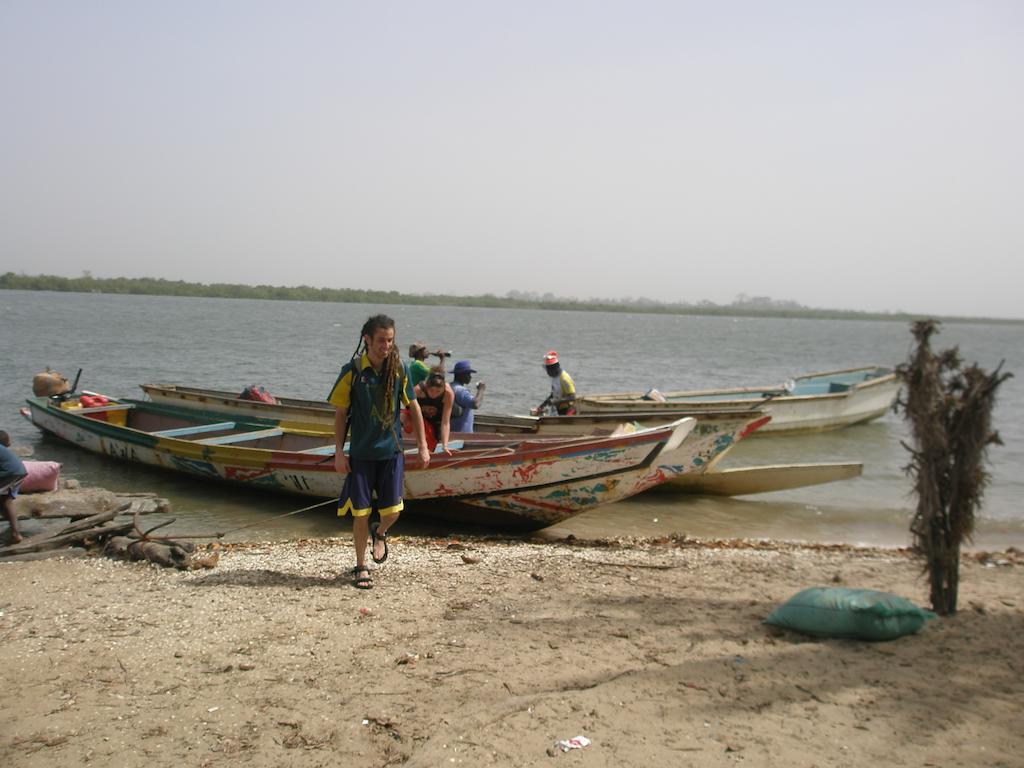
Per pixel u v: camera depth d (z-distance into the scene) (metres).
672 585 6.54
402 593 6.09
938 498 5.43
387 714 4.07
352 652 4.89
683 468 10.63
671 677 4.46
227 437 12.16
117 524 7.40
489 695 4.27
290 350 40.91
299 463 10.31
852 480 13.41
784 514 11.08
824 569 7.35
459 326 88.81
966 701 4.18
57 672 4.59
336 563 7.03
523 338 64.81
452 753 3.64
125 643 5.02
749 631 5.28
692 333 96.38
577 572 6.95
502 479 9.46
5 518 7.26
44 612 5.58
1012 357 65.56
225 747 3.77
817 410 18.45
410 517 10.52
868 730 3.86
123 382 26.22
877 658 4.77
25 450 10.79
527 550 8.29
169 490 11.52
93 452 13.84
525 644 5.02
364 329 5.84
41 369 27.89
